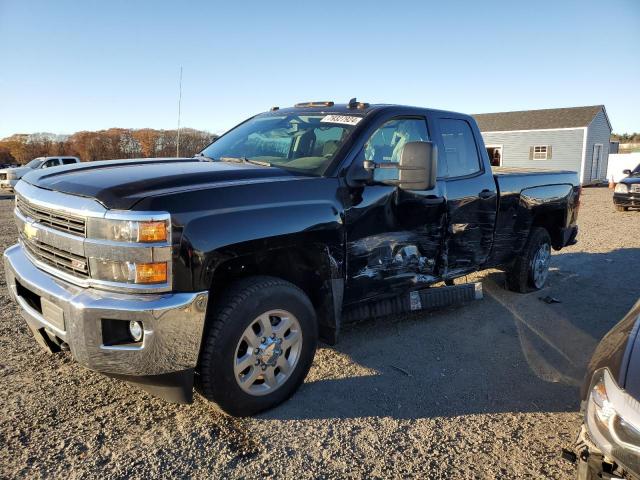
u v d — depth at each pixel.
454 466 2.86
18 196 3.64
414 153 3.57
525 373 4.08
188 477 2.67
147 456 2.82
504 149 35.31
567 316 5.50
